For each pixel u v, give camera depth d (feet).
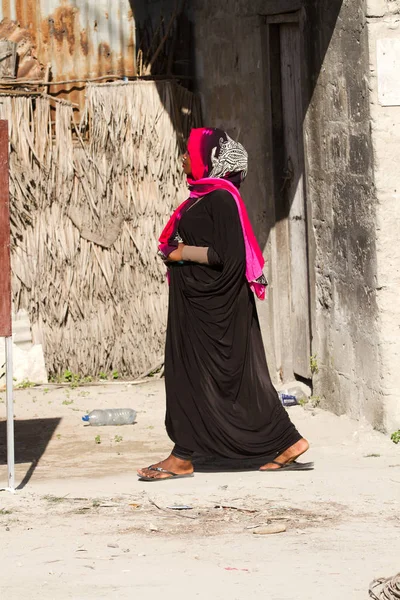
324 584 38.96
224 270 54.95
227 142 55.98
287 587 38.68
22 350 88.22
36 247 88.22
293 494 52.54
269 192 82.23
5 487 55.88
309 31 73.41
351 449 63.62
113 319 90.07
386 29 64.23
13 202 87.30
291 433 57.41
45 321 89.04
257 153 82.89
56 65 91.81
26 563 42.45
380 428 66.08
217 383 55.83
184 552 43.37
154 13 93.86
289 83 80.02
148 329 90.38
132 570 41.11
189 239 56.08
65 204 88.69
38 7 91.56
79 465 63.10
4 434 72.33
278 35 80.84
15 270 87.86
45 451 67.15
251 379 56.29
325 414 72.74
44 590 38.93
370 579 39.47
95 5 92.02
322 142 72.43
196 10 90.63
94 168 88.79
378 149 64.44
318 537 45.24
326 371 73.97
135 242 89.56
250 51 82.53
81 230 89.04
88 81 90.94
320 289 74.38
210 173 56.08
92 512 50.16
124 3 92.32
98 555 43.27
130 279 89.97
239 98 84.84
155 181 89.61
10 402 55.42
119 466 62.54
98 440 69.21
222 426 55.88
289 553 42.96
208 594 38.04
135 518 48.88
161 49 92.68
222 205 55.06
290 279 82.58
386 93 64.34
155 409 79.10
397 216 64.90
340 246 70.59
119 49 92.53
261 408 56.49
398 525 47.01
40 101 87.97
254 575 40.19
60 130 88.38
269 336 84.07
